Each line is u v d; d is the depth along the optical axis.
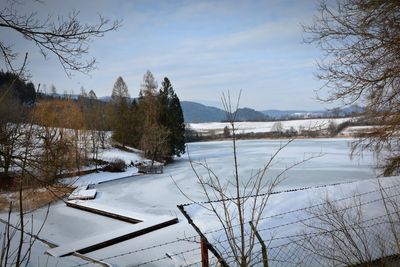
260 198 7.20
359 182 7.66
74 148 19.69
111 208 19.22
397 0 6.53
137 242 11.77
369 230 4.98
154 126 43.75
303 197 7.01
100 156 41.59
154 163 42.00
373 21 6.98
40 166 5.39
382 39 6.92
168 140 44.50
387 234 4.73
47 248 11.29
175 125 49.12
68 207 20.48
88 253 11.16
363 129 9.08
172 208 19.70
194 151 61.03
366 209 5.97
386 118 8.35
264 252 3.24
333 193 6.99
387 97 7.73
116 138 51.50
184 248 9.99
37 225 16.52
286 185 22.52
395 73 7.16
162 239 11.59
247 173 28.59
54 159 5.75
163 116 48.50
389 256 3.88
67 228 16.28
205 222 6.56
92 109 48.72
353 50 7.36
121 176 34.00
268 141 89.06
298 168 31.06
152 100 49.44
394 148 9.44
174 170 36.81
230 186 21.56
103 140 47.28
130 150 50.28
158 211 19.33
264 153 47.94
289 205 6.69
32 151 5.31
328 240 4.88
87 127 40.22
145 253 10.45
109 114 53.59
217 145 78.69
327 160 36.41
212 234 5.87
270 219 6.16
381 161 10.53
